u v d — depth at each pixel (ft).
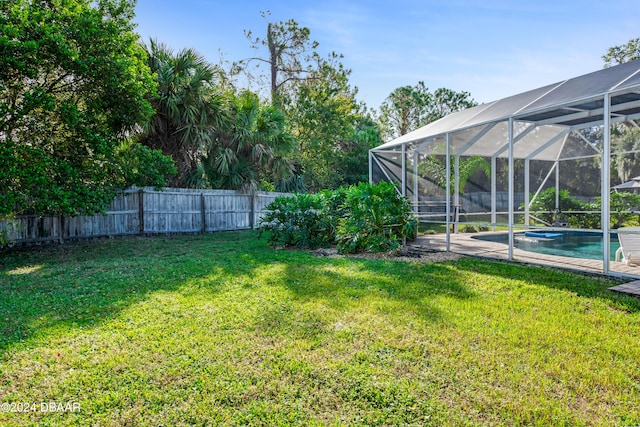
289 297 15.57
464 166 34.45
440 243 31.81
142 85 29.35
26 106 23.79
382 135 105.40
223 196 44.91
